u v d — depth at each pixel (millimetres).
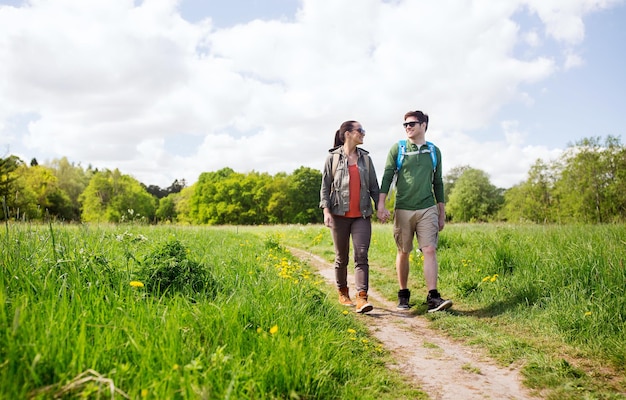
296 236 16703
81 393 1667
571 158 39281
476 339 3566
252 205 68438
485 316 4312
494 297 4832
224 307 2936
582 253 5051
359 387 2471
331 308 3980
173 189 154875
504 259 5742
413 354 3271
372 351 3271
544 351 3191
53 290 2562
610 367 2867
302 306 3607
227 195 68500
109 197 64375
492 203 64688
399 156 4957
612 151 37531
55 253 3314
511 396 2498
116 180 66062
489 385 2668
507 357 3139
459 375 2834
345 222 4906
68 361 1917
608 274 4281
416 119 4922
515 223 13719
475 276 5703
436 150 4965
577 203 37781
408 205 4852
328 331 3291
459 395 2510
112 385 1638
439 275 6355
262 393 2023
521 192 44875
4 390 1615
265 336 2600
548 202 42812
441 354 3279
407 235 4898
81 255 3543
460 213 65625
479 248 6984
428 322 4293
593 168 37469
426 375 2830
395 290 5895
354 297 5484
